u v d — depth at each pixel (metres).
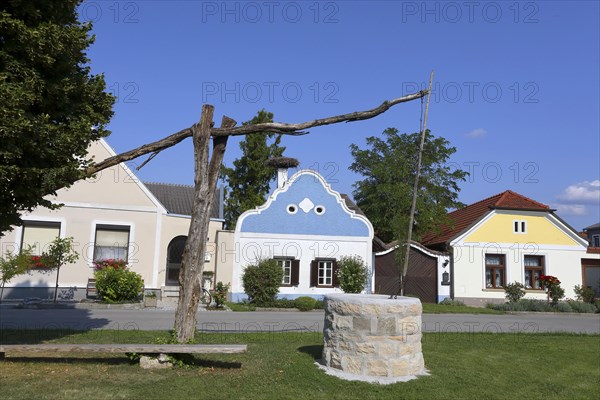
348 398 7.12
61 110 8.34
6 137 7.01
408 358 8.32
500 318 19.61
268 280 22.00
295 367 8.39
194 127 9.48
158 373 7.82
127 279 19.80
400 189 29.23
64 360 8.48
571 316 22.34
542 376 9.19
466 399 7.45
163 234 23.02
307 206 24.56
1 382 7.09
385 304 8.23
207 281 23.05
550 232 27.30
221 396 6.88
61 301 19.28
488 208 26.98
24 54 7.56
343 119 9.95
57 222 21.55
